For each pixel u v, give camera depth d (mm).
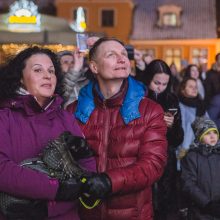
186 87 5969
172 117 4344
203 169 4273
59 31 9352
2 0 30953
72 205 2533
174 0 32562
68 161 2389
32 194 2328
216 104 6125
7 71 2605
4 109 2518
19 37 9000
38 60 2613
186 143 5855
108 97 3008
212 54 31469
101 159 2930
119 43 2996
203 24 31844
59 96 2678
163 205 4469
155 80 4570
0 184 2350
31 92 2586
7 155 2424
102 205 2879
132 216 2871
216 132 4379
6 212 2367
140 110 2928
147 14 32562
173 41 31547
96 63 3006
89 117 3021
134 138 2893
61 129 2604
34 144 2496
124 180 2598
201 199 4164
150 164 2775
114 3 32594
